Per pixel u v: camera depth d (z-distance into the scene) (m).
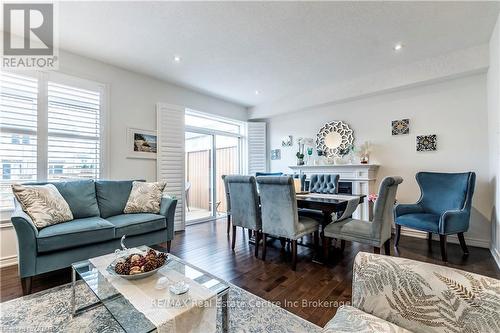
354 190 4.22
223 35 2.80
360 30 2.70
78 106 3.25
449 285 0.93
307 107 4.91
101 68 3.46
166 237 3.02
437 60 3.33
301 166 4.89
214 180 5.31
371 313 1.07
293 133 5.42
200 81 4.25
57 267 2.16
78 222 2.48
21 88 2.81
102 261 1.81
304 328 1.59
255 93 4.90
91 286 1.50
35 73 2.90
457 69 3.18
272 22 2.56
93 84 3.37
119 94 3.65
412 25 2.61
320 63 3.55
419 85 3.65
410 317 0.98
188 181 5.90
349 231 2.47
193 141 5.73
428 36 2.83
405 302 1.00
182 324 1.18
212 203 5.27
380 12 2.39
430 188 3.34
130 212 3.10
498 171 2.59
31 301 1.90
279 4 2.27
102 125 3.45
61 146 3.09
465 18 2.49
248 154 5.82
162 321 1.12
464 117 3.35
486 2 2.25
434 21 2.54
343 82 4.27
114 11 2.36
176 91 4.43
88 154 3.32
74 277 1.74
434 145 3.58
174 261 1.79
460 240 2.91
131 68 3.69
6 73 2.71
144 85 3.95
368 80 3.97
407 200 3.83
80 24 2.58
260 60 3.45
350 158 4.45
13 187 2.27
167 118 4.20
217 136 5.64
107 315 1.71
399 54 3.28
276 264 2.66
